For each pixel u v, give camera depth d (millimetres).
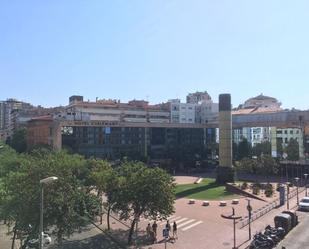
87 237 53125
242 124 143875
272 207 72938
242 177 121375
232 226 59219
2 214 42125
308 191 91625
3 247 48750
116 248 48250
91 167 68625
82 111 181375
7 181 43656
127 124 144125
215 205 75875
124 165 56250
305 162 124688
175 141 173750
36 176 40969
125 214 50688
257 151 165000
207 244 50062
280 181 111000
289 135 188250
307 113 129250
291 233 54031
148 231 53188
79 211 46469
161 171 49906
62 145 140125
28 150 139250
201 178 122625
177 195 87438
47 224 39844
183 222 62125
